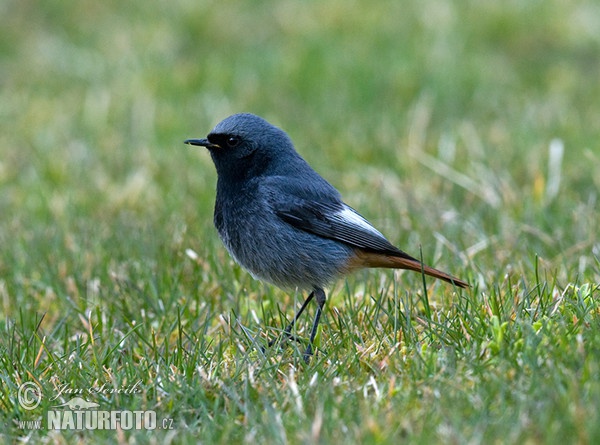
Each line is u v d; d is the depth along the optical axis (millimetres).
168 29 23406
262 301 10398
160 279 11148
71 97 20391
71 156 17234
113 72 21422
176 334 9914
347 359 8133
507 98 19359
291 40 22828
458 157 15961
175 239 12523
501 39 22875
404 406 7016
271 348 8578
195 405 7652
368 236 9914
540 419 6457
